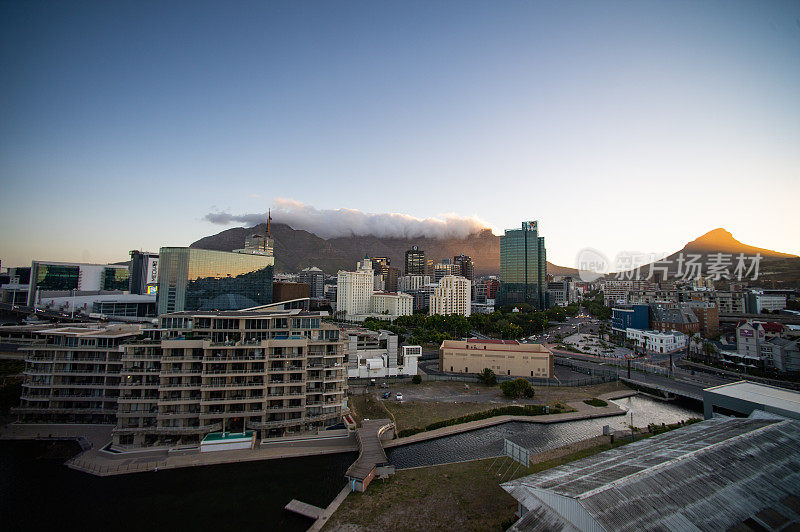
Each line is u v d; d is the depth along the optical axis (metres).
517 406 148.88
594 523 57.88
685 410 154.00
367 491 88.94
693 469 73.88
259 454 103.19
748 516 64.88
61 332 121.56
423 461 107.12
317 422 117.25
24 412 116.81
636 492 65.62
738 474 74.38
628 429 129.62
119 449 104.12
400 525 76.38
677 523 60.56
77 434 111.44
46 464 98.56
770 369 198.50
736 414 112.69
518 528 64.44
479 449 115.12
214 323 113.12
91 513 80.31
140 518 79.12
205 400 106.94
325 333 121.38
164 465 97.31
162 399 106.12
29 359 118.06
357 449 108.25
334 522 77.31
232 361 108.31
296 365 116.06
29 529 75.44
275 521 78.81
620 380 188.38
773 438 87.88
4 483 90.31
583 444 115.62
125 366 108.31
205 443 103.62
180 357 107.81
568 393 171.00
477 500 85.12
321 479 94.50
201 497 86.44
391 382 182.12
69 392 118.38
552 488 68.25
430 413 141.88
